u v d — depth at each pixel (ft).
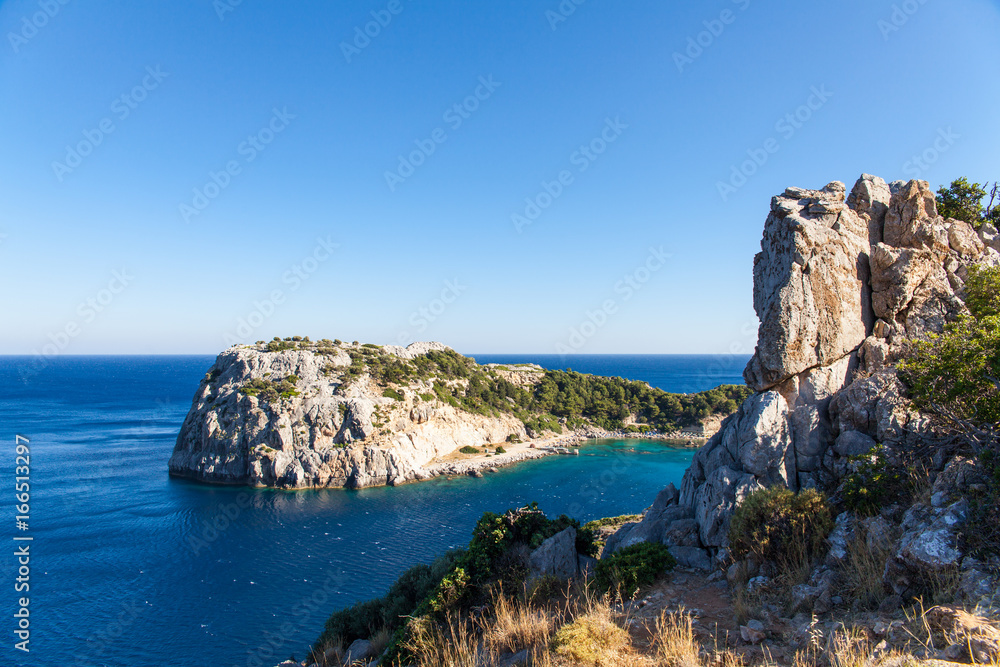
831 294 53.01
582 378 477.77
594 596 44.55
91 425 416.46
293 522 205.67
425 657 43.65
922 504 35.47
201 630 120.06
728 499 50.72
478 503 235.20
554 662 31.01
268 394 284.61
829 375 52.70
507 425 381.81
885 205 59.67
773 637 30.76
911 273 54.08
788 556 40.50
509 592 52.01
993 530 28.91
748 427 52.26
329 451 268.00
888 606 29.89
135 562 161.89
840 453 49.26
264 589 143.23
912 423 45.39
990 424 37.01
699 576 46.78
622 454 351.25
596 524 101.14
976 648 21.53
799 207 56.39
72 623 123.65
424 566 76.43
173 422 436.76
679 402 433.07
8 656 109.29
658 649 31.07
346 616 77.10
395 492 254.88
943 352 38.93
